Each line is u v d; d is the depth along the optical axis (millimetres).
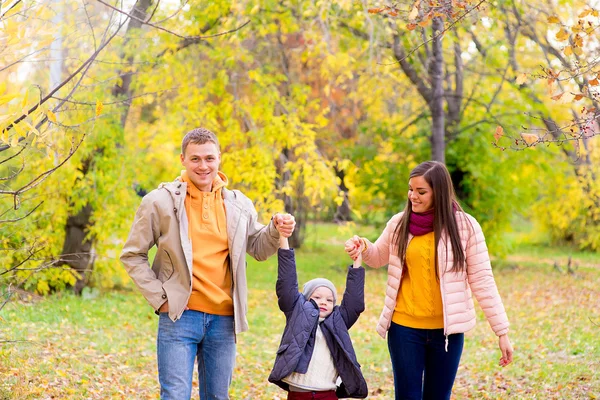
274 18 13352
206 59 13383
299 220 22531
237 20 12273
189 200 4207
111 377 6902
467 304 4492
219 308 4180
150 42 11742
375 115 19172
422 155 18266
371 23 11406
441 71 14695
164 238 4117
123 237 12344
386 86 17516
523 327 10906
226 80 12625
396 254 4582
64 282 11820
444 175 4469
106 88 10875
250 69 13719
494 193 17547
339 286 16172
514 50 15188
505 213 18672
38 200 10945
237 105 12930
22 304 10000
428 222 4512
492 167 17594
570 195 19141
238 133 12922
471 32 14195
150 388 6750
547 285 15766
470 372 7930
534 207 24656
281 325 11516
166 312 4129
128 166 12336
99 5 6910
